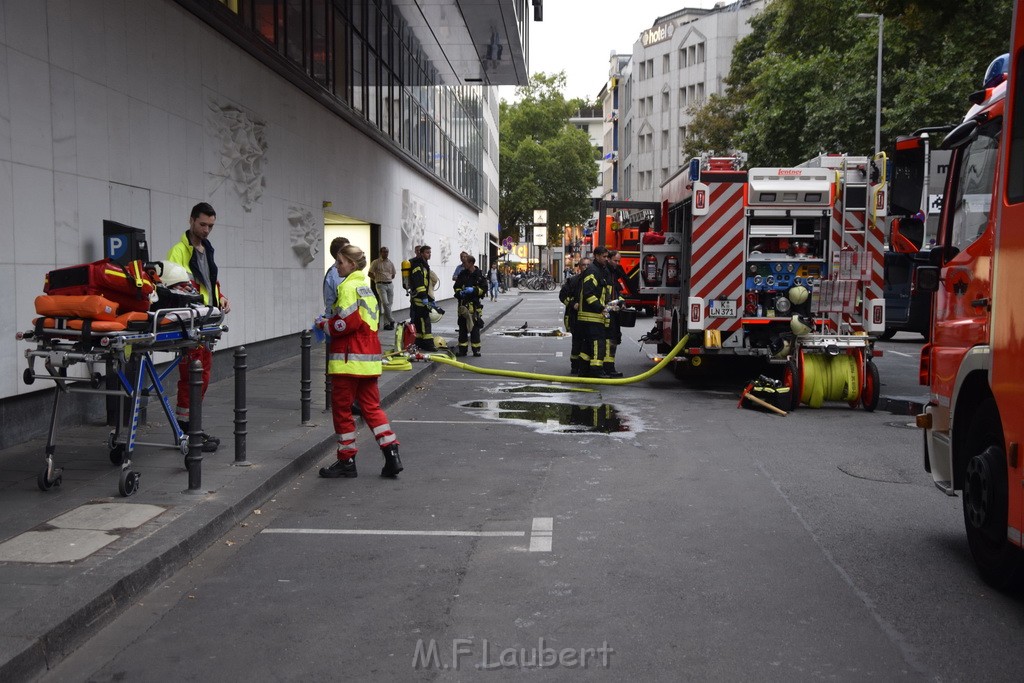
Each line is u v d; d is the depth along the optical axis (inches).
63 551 201.5
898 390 534.6
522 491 286.2
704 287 498.6
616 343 595.2
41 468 280.4
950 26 627.5
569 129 3105.3
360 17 820.6
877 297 472.1
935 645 166.6
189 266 312.2
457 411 457.1
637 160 3383.4
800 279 497.7
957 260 220.4
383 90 926.4
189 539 216.4
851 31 1418.6
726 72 2920.8
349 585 198.8
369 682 151.2
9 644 151.3
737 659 159.9
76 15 352.2
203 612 182.9
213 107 493.7
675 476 308.7
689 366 590.6
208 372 323.6
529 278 2645.2
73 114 350.3
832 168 486.9
